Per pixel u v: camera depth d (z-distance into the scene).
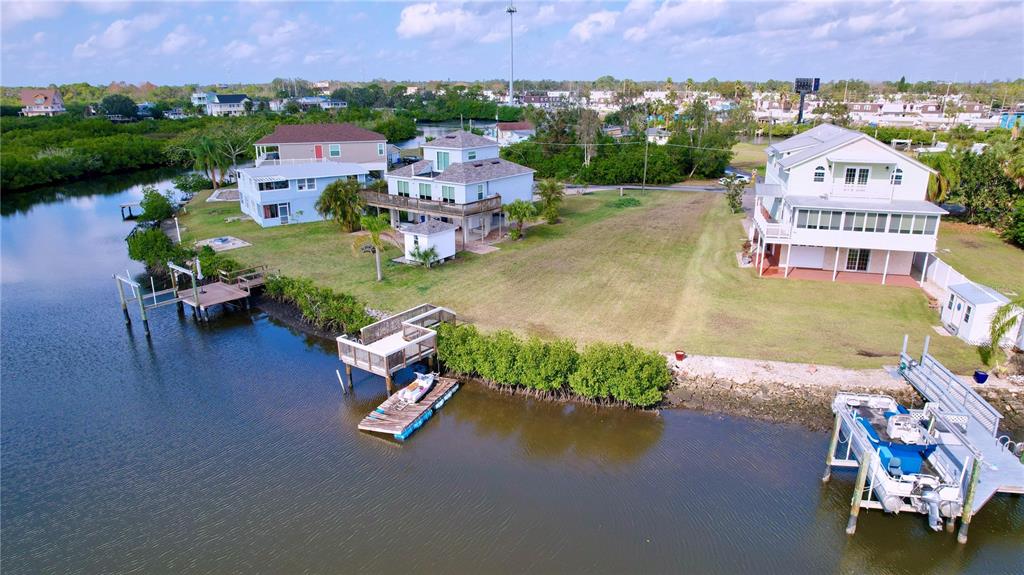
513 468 22.25
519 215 49.88
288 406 26.94
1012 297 34.00
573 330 31.70
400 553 18.31
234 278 40.78
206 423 25.73
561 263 43.53
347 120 133.88
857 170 38.66
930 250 36.53
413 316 31.05
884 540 18.70
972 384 26.11
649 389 25.09
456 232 51.38
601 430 24.41
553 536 18.89
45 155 96.00
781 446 23.03
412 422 24.59
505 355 26.42
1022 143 48.75
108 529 19.72
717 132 91.88
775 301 35.34
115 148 105.31
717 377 27.02
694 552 18.22
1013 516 19.67
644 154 83.75
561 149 93.25
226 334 34.84
